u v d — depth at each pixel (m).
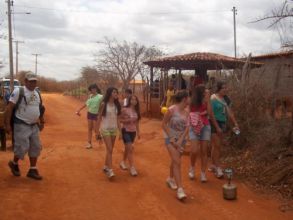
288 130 5.14
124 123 4.89
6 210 3.54
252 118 5.81
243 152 5.62
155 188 4.34
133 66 19.98
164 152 6.44
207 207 3.81
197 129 4.52
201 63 11.15
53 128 10.41
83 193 4.10
